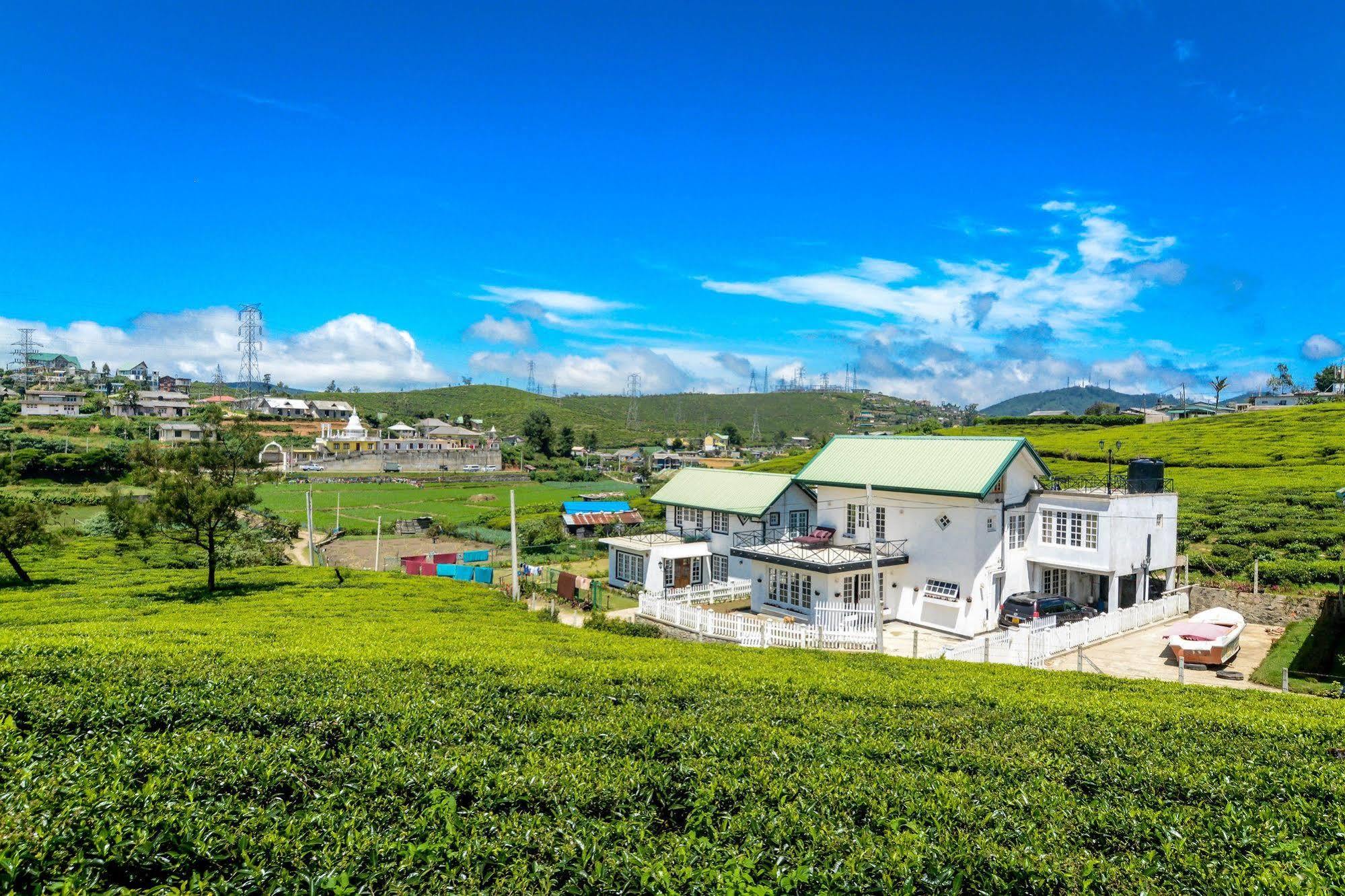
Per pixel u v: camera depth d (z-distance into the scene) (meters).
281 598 36.69
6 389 182.88
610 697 16.11
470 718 13.66
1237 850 9.50
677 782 11.11
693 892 8.10
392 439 170.25
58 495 90.50
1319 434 79.56
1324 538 41.59
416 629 26.73
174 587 39.88
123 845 8.04
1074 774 12.36
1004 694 18.28
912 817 10.15
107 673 15.02
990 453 35.47
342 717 13.21
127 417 158.50
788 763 11.95
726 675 18.91
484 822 9.45
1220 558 40.72
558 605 43.56
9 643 16.84
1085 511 35.09
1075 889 8.51
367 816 9.40
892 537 38.03
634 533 69.81
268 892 7.85
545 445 185.62
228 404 198.25
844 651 28.09
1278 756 13.37
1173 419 126.75
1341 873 8.70
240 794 10.00
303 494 114.19
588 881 8.27
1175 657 29.77
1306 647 29.59
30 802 8.56
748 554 38.81
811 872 8.49
